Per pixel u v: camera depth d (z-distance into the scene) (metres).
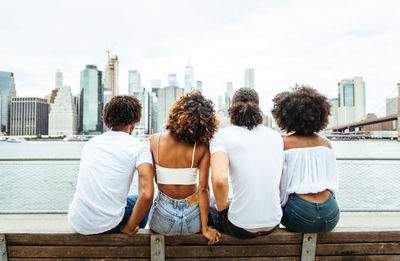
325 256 1.38
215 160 1.27
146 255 1.36
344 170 4.54
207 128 1.38
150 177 1.36
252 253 1.37
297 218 1.37
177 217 1.38
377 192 4.35
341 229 1.38
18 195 4.57
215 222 1.61
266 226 1.36
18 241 1.33
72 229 1.37
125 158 1.43
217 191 1.20
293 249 1.37
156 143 1.49
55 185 4.76
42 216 3.05
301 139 1.50
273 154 1.39
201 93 1.52
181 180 1.43
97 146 1.48
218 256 1.36
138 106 1.62
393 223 2.82
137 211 1.30
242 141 1.38
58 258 1.34
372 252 1.37
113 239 1.35
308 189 1.40
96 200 1.36
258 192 1.33
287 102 1.53
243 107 1.46
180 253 1.36
